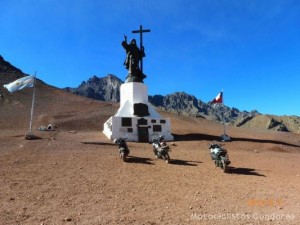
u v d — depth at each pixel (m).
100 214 10.84
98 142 28.12
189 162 20.64
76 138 31.00
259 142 33.81
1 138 28.34
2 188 13.44
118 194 13.24
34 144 25.34
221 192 14.00
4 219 10.14
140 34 37.84
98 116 51.56
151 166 18.89
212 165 20.00
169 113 62.56
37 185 14.12
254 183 15.88
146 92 35.38
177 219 10.56
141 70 36.88
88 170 17.20
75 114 53.41
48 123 45.12
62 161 19.16
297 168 20.58
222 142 32.41
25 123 45.44
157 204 12.12
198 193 13.73
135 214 10.93
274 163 22.02
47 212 10.91
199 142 30.86
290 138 49.38
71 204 11.81
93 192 13.39
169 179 15.98
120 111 33.25
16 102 62.28
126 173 16.89
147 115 33.50
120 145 20.41
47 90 77.31
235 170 19.02
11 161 18.66
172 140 32.34
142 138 31.41
